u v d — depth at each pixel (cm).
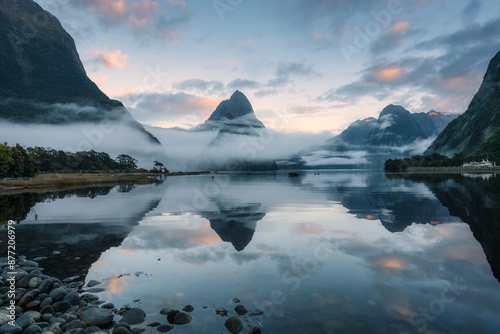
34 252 1012
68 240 1172
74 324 556
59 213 1912
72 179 6356
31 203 2550
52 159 14400
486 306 581
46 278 763
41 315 616
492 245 1012
